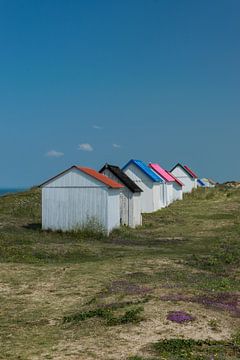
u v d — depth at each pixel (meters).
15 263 22.42
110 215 33.59
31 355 10.65
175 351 10.70
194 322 12.73
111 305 14.37
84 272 20.28
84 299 15.82
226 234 34.72
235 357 10.53
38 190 53.81
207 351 10.81
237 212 50.44
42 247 26.41
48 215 34.22
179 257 24.34
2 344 11.50
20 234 31.78
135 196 39.69
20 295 16.53
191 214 49.62
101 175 36.38
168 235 34.84
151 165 60.34
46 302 15.59
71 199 33.72
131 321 12.82
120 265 21.81
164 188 58.94
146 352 10.71
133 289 16.59
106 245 29.00
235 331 12.34
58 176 34.00
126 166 52.06
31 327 12.95
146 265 21.92
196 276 19.53
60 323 13.26
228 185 104.50
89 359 10.32
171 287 16.75
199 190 81.62
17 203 47.34
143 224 41.00
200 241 31.66
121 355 10.53
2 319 13.76
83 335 12.02
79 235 32.44
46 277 19.34
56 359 10.36
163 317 13.00
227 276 19.81
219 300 15.05
